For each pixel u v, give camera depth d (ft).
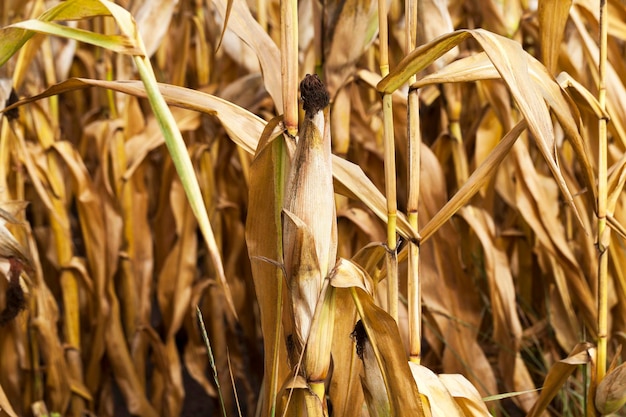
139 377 8.41
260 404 7.73
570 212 7.58
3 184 6.86
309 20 7.25
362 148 7.57
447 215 5.21
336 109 6.88
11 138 7.18
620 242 6.74
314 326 4.84
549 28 5.45
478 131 7.63
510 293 7.32
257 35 6.03
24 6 7.41
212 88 8.49
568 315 7.52
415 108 5.01
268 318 5.18
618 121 6.37
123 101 7.84
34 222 9.02
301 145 4.76
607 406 5.56
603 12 5.49
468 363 7.18
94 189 7.65
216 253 4.67
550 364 7.88
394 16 8.56
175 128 4.66
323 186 4.78
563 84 5.46
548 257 7.66
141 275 8.28
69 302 7.88
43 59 7.36
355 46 6.50
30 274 5.98
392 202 4.99
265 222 5.11
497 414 7.47
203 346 8.79
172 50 9.92
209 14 9.00
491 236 7.39
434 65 7.19
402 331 6.97
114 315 7.96
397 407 4.91
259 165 5.04
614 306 7.18
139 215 8.21
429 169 7.08
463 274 7.12
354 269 4.85
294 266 4.80
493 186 7.55
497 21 7.29
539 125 4.65
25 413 7.90
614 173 5.58
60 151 7.46
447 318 7.14
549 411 7.68
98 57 8.52
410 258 5.12
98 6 4.84
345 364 5.29
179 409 8.39
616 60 6.63
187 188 4.66
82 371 8.28
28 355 7.70
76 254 11.62
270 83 6.01
